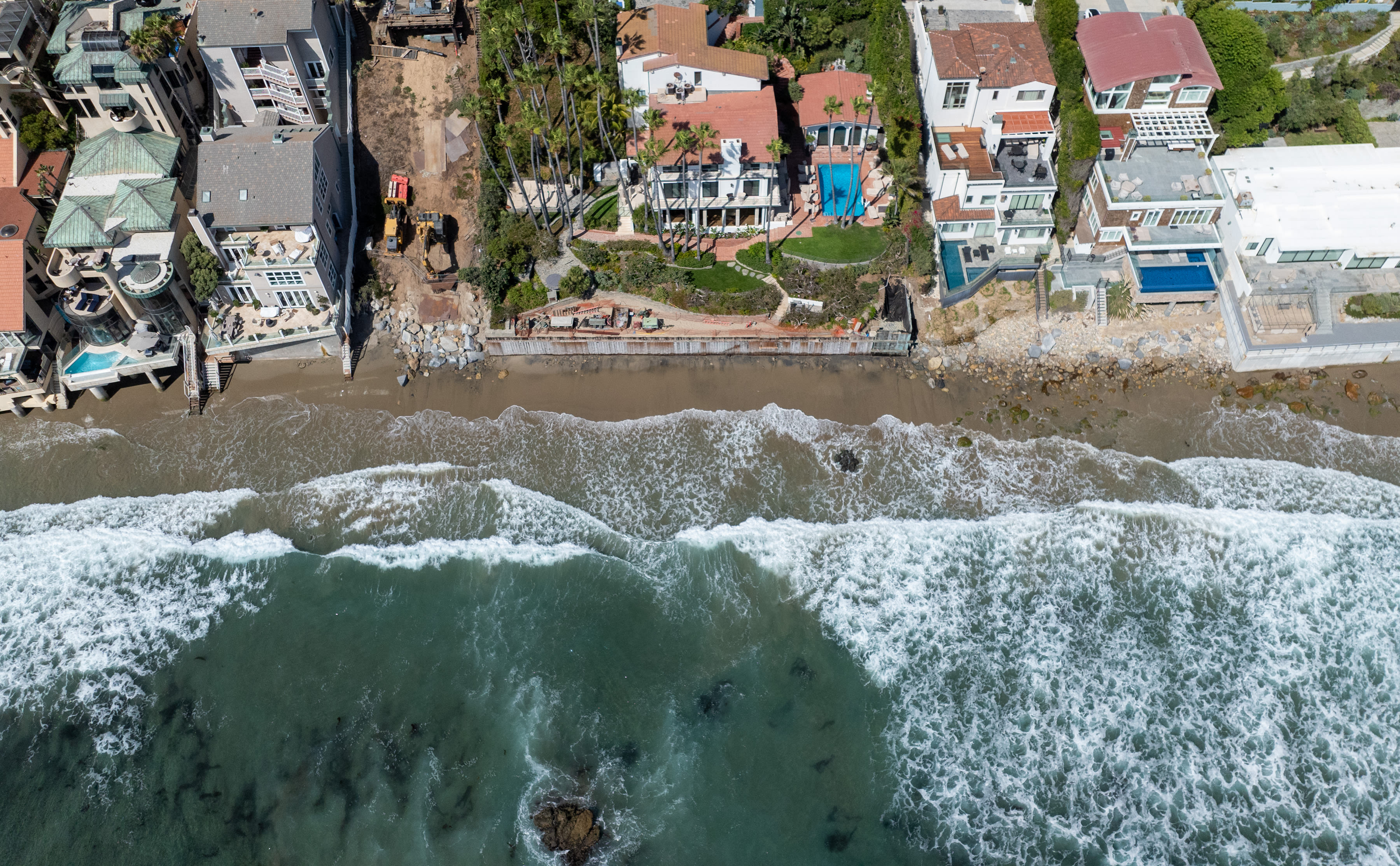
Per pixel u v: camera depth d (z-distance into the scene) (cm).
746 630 6244
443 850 5409
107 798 5650
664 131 7894
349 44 8575
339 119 8394
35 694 6053
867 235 7994
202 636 6275
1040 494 6800
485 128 8225
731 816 5528
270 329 7550
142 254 7175
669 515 6744
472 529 6694
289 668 6122
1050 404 7275
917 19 8612
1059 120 8081
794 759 5728
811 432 7138
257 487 6962
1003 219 7738
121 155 7531
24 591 6488
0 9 7725
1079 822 5497
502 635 6241
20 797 5666
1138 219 7556
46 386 7362
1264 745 5741
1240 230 7438
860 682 6019
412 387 7481
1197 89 7769
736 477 6912
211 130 7644
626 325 7606
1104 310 7619
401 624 6303
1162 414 7200
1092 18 8081
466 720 5888
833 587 6397
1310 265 7506
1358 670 6009
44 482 7044
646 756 5744
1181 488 6794
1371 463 6900
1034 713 5878
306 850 5441
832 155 8494
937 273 7781
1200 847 5403
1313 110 8131
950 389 7369
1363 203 7581
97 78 7519
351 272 7875
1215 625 6206
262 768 5734
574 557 6556
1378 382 7281
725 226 8100
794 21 8688
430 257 8006
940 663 6078
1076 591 6366
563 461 7012
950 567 6469
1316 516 6644
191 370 7438
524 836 5438
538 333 7569
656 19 8288
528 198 8025
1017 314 7669
